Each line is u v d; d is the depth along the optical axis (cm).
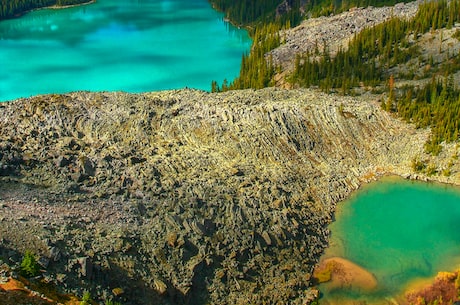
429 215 7994
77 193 6462
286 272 6531
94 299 5138
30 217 5672
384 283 6612
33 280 4894
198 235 6325
